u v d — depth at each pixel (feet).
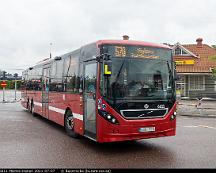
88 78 28.96
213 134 36.68
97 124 26.40
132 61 27.02
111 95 25.72
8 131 38.65
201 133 37.45
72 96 33.42
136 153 26.50
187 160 23.95
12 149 27.84
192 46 128.47
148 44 28.07
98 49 26.99
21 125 44.68
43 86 48.65
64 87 36.76
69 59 35.68
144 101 26.61
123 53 26.91
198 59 120.98
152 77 27.48
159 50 28.40
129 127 25.77
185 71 114.73
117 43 26.91
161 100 27.40
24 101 67.62
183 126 44.32
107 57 25.53
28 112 66.85
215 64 116.16
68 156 25.34
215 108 68.54
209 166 22.22
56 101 40.34
